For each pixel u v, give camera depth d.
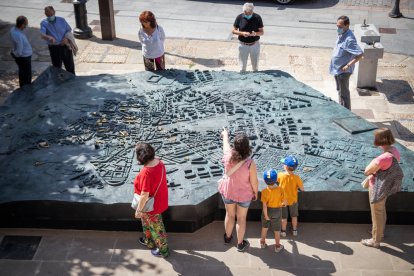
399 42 14.45
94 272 6.77
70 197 7.29
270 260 6.96
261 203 7.44
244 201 6.66
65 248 7.16
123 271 6.78
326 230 7.49
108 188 7.49
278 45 14.05
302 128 8.83
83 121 9.14
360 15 16.66
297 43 14.27
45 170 7.86
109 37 14.26
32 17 16.03
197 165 7.95
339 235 7.40
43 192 7.39
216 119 9.15
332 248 7.16
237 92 10.05
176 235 7.38
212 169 7.86
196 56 13.38
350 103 10.39
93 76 10.83
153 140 8.55
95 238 7.33
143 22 10.49
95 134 8.76
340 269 6.81
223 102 9.70
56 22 11.16
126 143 8.51
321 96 9.86
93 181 7.62
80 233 7.43
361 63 11.39
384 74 12.35
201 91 10.11
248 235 7.39
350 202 7.43
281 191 6.74
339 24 9.62
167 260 6.96
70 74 10.88
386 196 6.80
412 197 7.34
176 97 9.89
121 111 9.44
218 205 7.50
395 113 10.68
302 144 8.41
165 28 15.33
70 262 6.93
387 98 11.25
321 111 9.37
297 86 10.27
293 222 7.29
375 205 6.87
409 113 10.68
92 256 7.03
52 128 8.96
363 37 11.45
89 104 9.69
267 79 10.55
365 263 6.91
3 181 7.63
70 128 8.95
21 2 17.39
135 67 12.73
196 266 6.86
